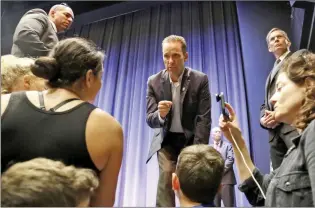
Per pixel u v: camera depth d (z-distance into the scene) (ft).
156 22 20.01
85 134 3.42
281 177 3.46
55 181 2.46
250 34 15.34
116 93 19.81
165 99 7.24
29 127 3.41
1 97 3.67
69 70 3.79
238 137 4.60
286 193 3.33
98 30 20.33
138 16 20.27
